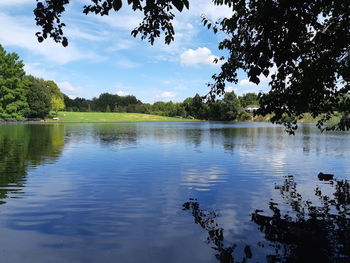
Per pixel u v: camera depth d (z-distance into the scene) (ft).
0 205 25.96
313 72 23.75
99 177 38.45
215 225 21.40
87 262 15.88
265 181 36.60
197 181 36.60
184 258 16.33
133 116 404.16
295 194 30.45
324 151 67.05
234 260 16.06
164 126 217.15
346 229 20.54
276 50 16.97
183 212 24.41
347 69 25.96
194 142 89.40
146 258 16.31
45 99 281.74
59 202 27.04
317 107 26.96
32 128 159.74
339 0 18.88
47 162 50.11
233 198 28.91
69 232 20.01
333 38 21.40
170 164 49.08
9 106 248.73
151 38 22.53
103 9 18.57
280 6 16.16
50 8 18.29
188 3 14.75
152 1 18.66
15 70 255.91
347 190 32.04
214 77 30.35
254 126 224.74
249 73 18.16
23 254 16.76
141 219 22.65
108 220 22.38
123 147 74.54
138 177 38.88
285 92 25.43
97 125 220.64
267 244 18.12
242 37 25.49
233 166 47.55
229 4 25.13
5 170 42.68
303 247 17.63
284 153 63.57
